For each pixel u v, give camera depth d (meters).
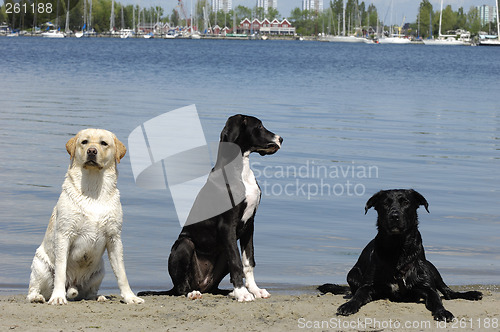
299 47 134.00
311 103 28.83
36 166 14.15
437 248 9.38
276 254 9.00
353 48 137.75
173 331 5.53
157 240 9.47
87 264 6.59
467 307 6.39
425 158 16.23
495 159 16.31
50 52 75.81
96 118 21.73
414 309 6.31
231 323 5.82
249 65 60.81
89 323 5.74
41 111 23.20
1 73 42.59
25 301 6.68
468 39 185.38
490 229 10.35
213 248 7.18
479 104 30.42
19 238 9.39
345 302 6.68
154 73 46.66
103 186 6.46
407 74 53.72
